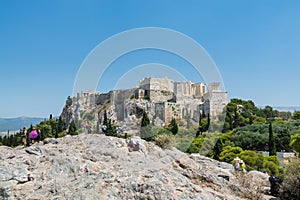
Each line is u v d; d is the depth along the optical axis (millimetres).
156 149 10219
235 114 49281
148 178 6520
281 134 37969
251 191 9023
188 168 9188
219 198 7148
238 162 13805
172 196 6008
